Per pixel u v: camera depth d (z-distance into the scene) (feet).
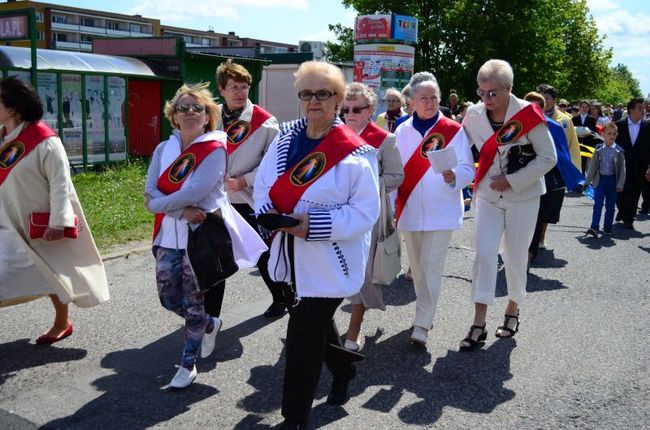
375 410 12.10
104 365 13.73
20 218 13.58
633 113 31.96
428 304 15.17
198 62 48.06
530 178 14.52
